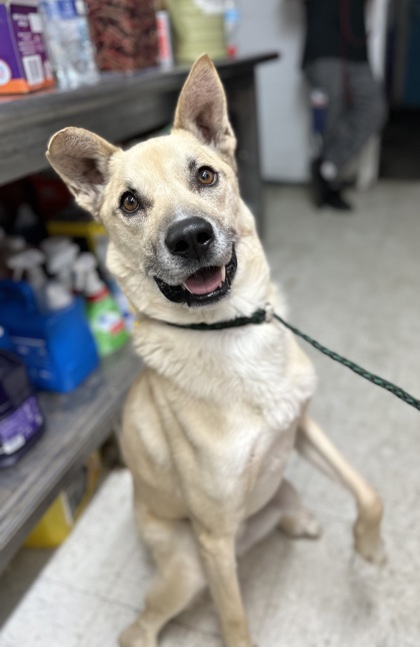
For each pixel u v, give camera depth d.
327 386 1.94
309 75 3.62
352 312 2.41
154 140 1.01
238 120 2.93
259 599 1.27
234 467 0.97
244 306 1.00
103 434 1.58
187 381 1.00
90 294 1.83
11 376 1.35
